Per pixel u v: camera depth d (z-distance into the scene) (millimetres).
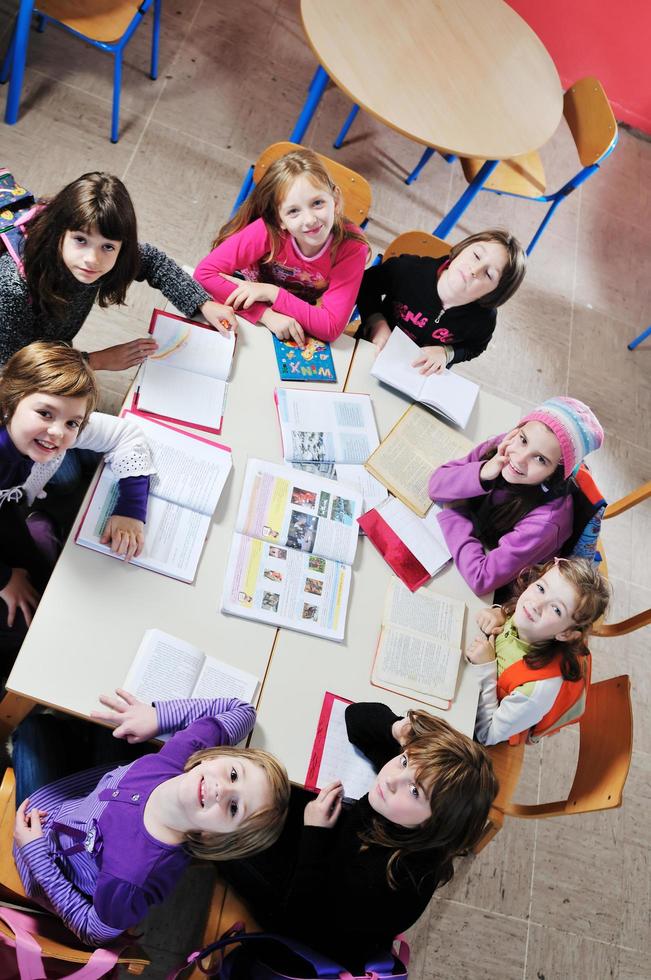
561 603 1864
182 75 3604
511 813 2070
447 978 2291
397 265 2537
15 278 1858
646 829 2699
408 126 2820
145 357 2086
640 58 4469
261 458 2074
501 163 3395
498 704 2004
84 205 1716
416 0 3201
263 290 2297
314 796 1926
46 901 1557
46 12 2854
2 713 1819
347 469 2150
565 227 4172
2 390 1604
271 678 1797
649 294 4137
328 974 1570
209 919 1748
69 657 1646
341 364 2348
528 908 2457
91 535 1770
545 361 3658
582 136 3301
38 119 3180
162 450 1941
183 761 1578
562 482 2080
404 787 1588
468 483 2152
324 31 2898
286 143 2578
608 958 2471
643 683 3004
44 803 1667
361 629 1935
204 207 3297
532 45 3303
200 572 1847
